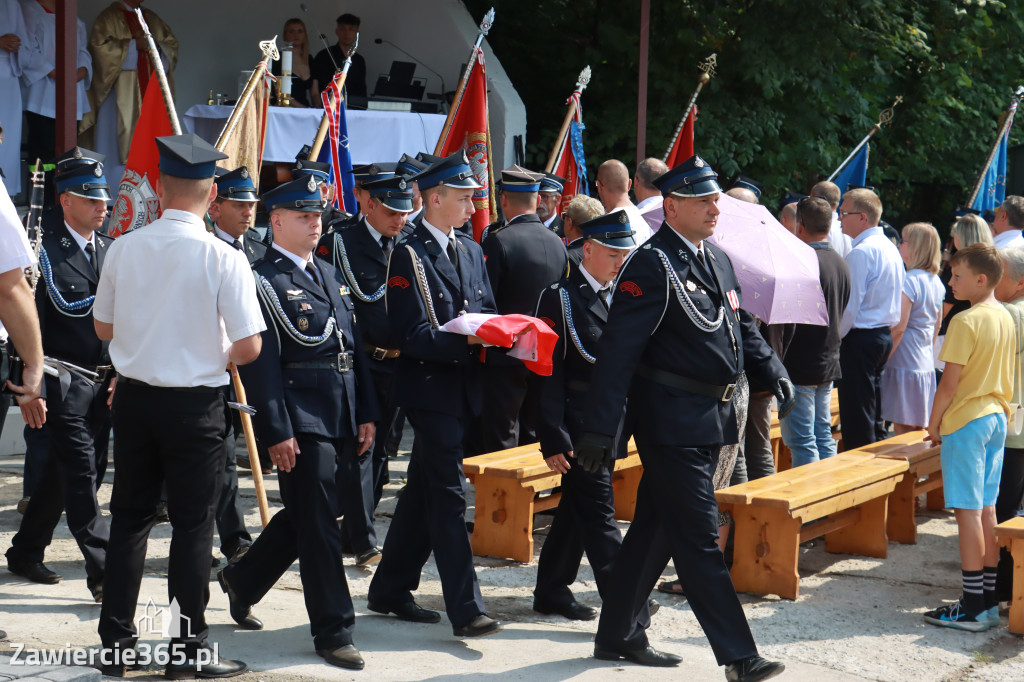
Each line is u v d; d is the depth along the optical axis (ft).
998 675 19.47
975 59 67.05
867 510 26.94
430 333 19.49
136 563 17.76
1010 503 23.70
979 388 21.95
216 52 56.08
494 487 25.66
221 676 17.79
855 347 30.68
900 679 19.13
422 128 47.47
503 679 18.28
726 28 58.34
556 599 21.72
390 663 18.88
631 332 17.65
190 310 16.87
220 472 17.60
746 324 19.49
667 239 18.15
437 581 23.95
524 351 19.25
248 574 20.11
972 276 22.41
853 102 60.75
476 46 35.60
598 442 17.48
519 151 52.49
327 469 18.71
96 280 22.53
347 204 35.27
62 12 33.94
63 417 21.17
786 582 23.48
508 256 26.11
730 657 17.47
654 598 23.30
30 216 22.41
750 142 57.06
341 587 18.83
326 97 32.32
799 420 27.99
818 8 56.90
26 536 22.52
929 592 24.29
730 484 25.18
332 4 57.00
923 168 66.74
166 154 16.92
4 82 43.78
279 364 18.42
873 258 30.37
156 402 16.92
